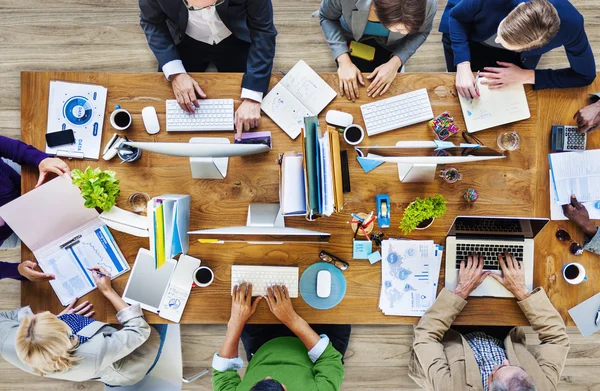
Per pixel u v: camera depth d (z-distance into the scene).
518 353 1.95
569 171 1.97
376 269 1.96
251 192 1.98
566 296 1.97
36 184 1.98
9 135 2.73
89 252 1.95
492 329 2.16
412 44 2.10
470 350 1.93
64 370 1.74
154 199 1.72
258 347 2.14
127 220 1.88
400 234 1.97
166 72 1.94
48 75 1.95
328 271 1.95
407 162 1.82
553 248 1.97
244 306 1.89
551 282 1.97
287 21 2.75
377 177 1.98
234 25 1.99
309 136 1.59
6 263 1.94
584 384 2.75
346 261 1.96
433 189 1.98
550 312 1.90
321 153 1.62
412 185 1.98
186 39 2.23
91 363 1.77
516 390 1.69
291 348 1.93
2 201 2.08
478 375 1.86
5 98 2.72
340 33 2.18
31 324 1.68
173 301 1.94
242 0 1.85
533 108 1.99
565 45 1.87
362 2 1.90
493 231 1.91
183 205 1.82
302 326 1.89
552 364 1.88
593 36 2.74
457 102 2.00
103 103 1.96
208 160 1.87
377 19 1.96
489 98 1.98
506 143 1.98
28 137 1.96
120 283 1.96
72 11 2.73
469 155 1.71
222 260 1.96
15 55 2.72
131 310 1.88
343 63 2.07
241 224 1.99
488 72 1.98
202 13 1.98
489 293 1.95
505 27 1.70
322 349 1.87
